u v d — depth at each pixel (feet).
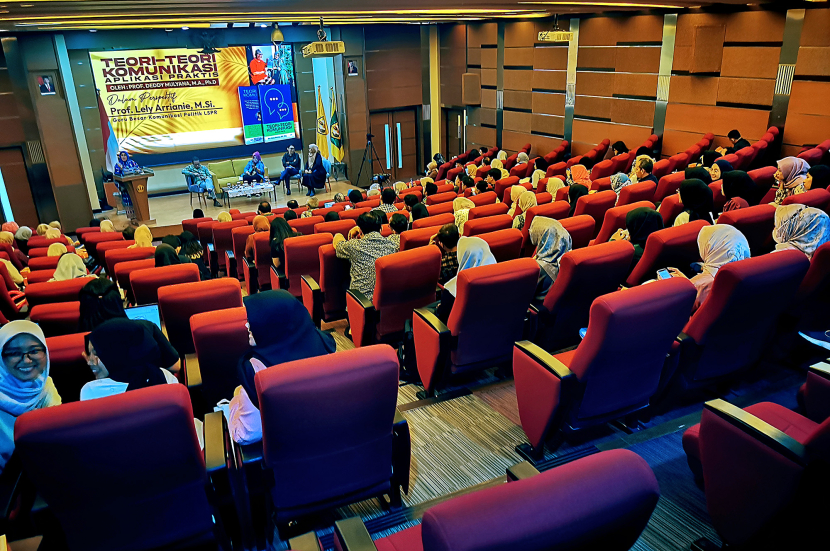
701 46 31.32
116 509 6.08
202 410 8.91
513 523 3.65
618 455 4.21
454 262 12.94
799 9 27.17
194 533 6.67
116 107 44.32
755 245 12.98
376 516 7.91
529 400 8.84
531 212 16.34
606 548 4.25
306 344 7.04
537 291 11.49
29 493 7.07
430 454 9.26
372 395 6.59
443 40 51.78
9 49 36.76
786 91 28.53
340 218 21.58
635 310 7.54
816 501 5.66
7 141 38.37
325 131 52.47
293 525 7.81
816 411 7.53
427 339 10.54
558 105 42.39
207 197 46.93
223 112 48.11
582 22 38.86
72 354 8.57
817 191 13.51
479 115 50.47
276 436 6.41
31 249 22.47
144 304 12.53
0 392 7.22
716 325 8.55
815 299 10.14
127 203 41.65
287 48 49.03
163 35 43.24
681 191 13.55
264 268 19.15
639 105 36.35
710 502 6.90
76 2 20.90
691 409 10.00
